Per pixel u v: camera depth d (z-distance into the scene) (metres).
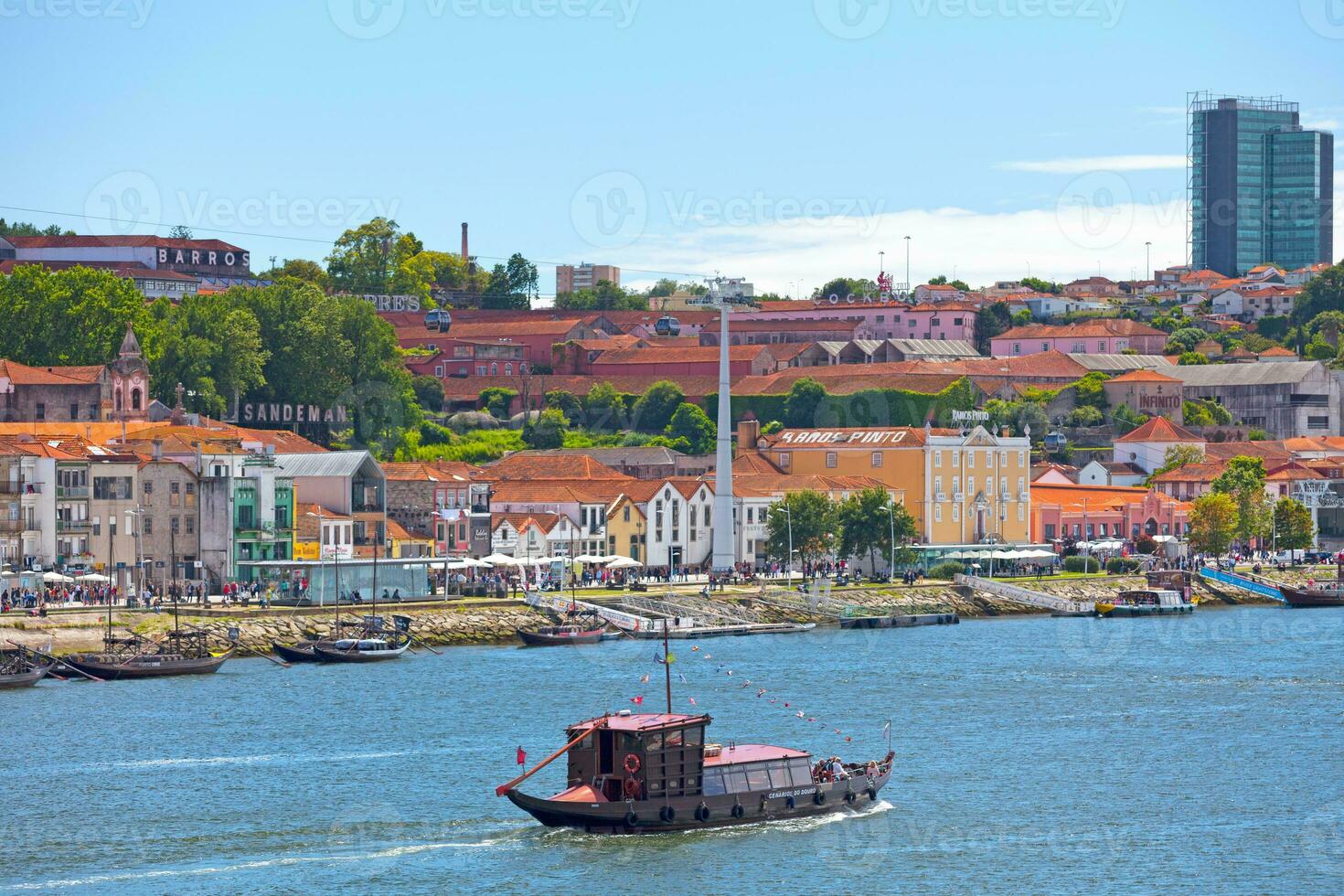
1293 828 193.12
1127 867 179.00
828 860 178.62
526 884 170.88
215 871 174.38
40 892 168.50
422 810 195.00
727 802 188.12
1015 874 176.00
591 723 187.88
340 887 170.00
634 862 177.12
